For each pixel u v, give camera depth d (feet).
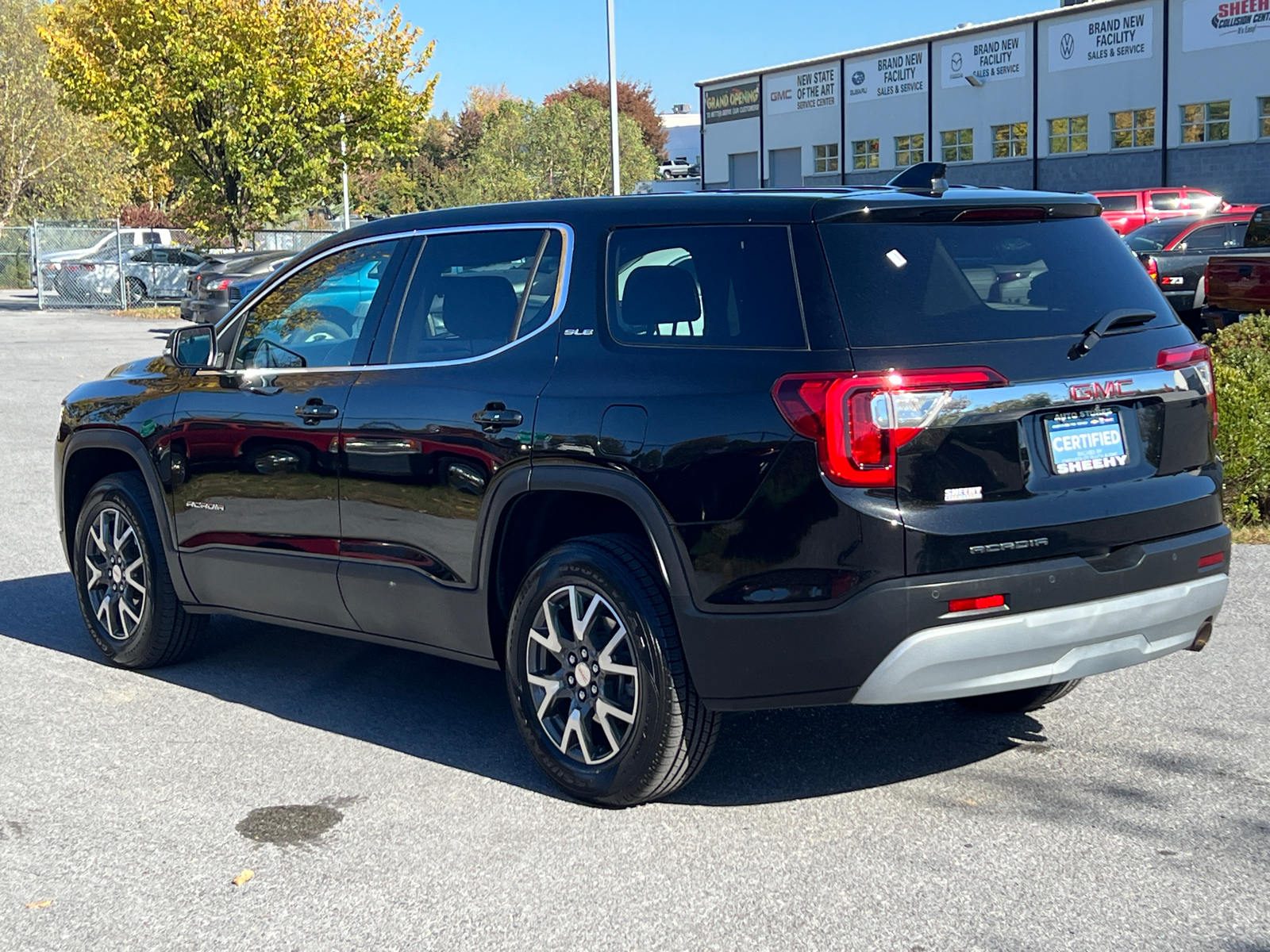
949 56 158.51
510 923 11.60
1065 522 12.75
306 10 99.09
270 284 18.15
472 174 173.68
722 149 196.44
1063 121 147.23
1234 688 17.69
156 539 18.92
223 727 16.92
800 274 12.91
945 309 12.84
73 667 19.66
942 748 15.74
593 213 14.79
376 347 16.38
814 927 11.39
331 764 15.56
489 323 15.31
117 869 12.82
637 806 14.11
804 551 12.39
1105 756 15.34
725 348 13.15
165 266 117.29
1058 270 13.73
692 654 13.06
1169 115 136.26
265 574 17.46
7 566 26.32
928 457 12.32
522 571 15.43
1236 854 12.63
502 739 16.42
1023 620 12.53
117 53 99.35
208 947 11.27
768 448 12.51
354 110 102.47
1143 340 13.80
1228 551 14.24
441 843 13.30
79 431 19.69
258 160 100.63
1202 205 103.45
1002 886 12.07
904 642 12.23
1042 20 147.23
